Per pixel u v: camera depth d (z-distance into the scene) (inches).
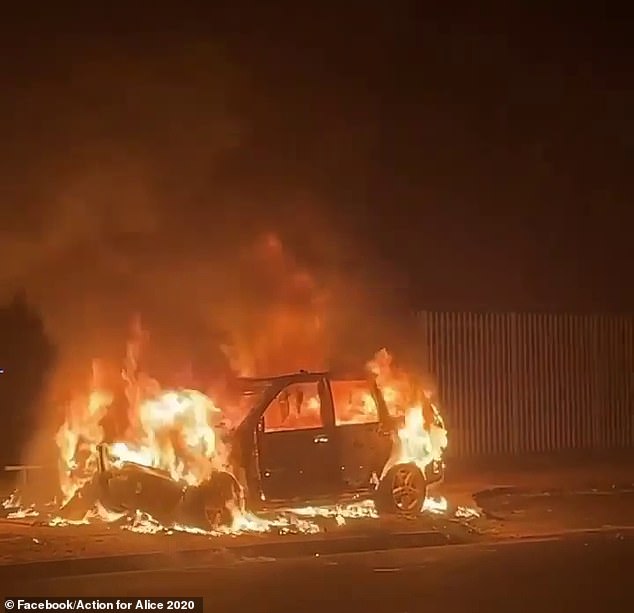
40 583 463.5
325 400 603.2
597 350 1005.8
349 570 491.8
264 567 501.0
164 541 542.0
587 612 406.3
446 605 416.2
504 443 956.0
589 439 996.6
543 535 599.5
